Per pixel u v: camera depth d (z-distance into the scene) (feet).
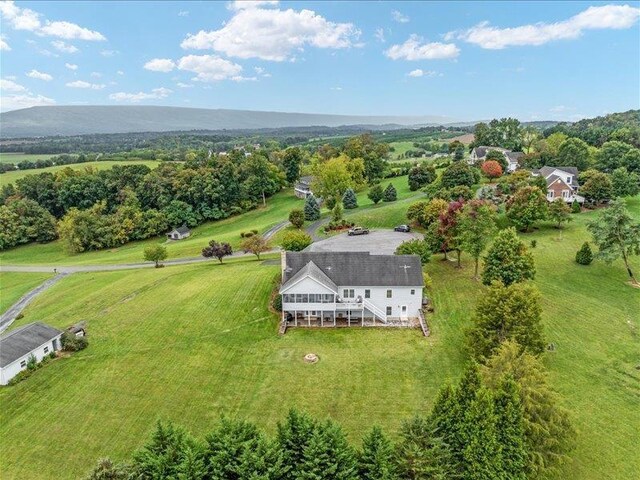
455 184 324.60
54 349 150.00
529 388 90.79
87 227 361.71
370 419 113.80
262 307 177.06
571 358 136.15
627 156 345.10
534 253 216.95
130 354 148.36
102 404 123.13
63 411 120.67
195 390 128.06
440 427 86.33
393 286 163.94
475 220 186.70
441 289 185.06
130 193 408.05
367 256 173.06
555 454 88.07
